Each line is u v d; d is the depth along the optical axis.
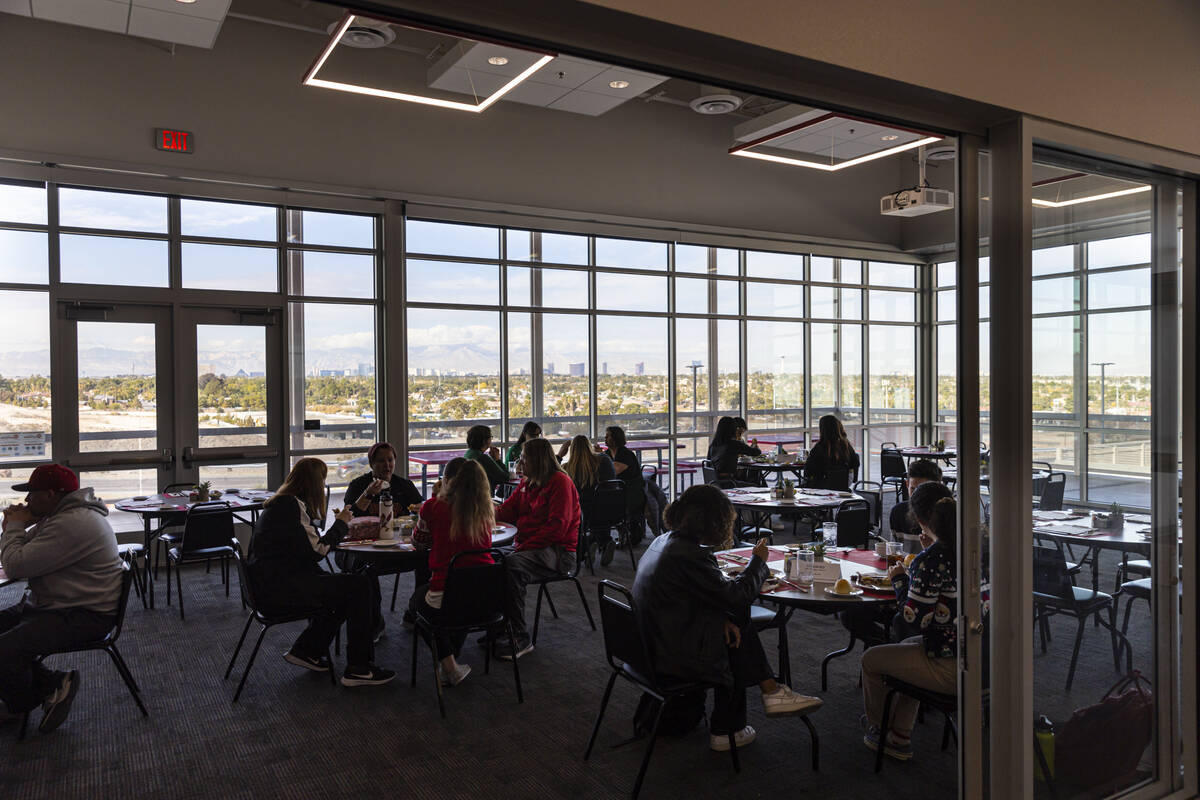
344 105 7.71
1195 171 2.83
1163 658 2.86
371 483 5.47
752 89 2.05
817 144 7.43
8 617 3.82
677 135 9.78
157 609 5.76
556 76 6.82
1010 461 2.40
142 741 3.64
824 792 3.14
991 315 2.45
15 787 3.23
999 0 2.31
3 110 6.32
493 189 8.52
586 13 1.71
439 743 3.61
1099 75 2.54
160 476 7.15
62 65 6.53
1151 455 2.82
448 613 3.95
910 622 3.15
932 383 12.20
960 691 2.42
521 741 3.62
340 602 4.27
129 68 6.77
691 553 3.18
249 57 7.27
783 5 1.92
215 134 7.12
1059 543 2.49
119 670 3.85
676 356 9.98
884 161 11.65
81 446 6.83
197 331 7.27
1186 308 2.95
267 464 7.61
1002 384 2.42
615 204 9.32
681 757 3.45
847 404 11.59
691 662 3.16
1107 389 2.64
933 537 3.17
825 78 2.09
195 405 7.27
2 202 6.50
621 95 7.32
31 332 6.63
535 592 6.21
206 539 5.55
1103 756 2.66
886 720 3.25
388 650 4.94
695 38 1.84
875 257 11.60
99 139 6.66
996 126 2.43
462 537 4.08
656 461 10.05
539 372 9.02
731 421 8.15
